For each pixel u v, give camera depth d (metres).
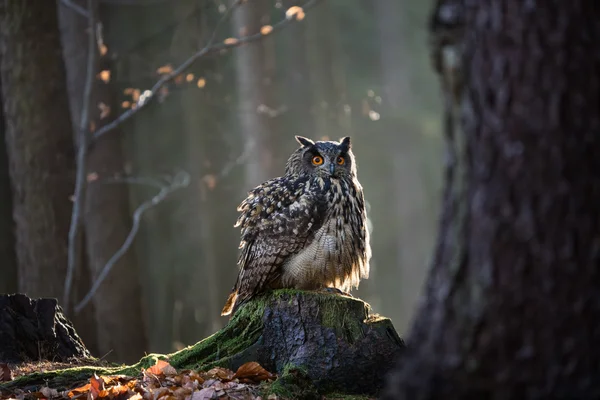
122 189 18.81
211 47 14.36
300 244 9.57
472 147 5.15
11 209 15.18
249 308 8.88
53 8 13.73
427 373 5.25
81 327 13.65
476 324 5.07
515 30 4.98
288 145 22.70
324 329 8.36
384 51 50.00
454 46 5.30
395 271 52.53
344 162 9.84
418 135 50.22
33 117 13.48
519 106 4.98
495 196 5.04
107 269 13.99
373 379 8.27
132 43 27.77
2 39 13.54
